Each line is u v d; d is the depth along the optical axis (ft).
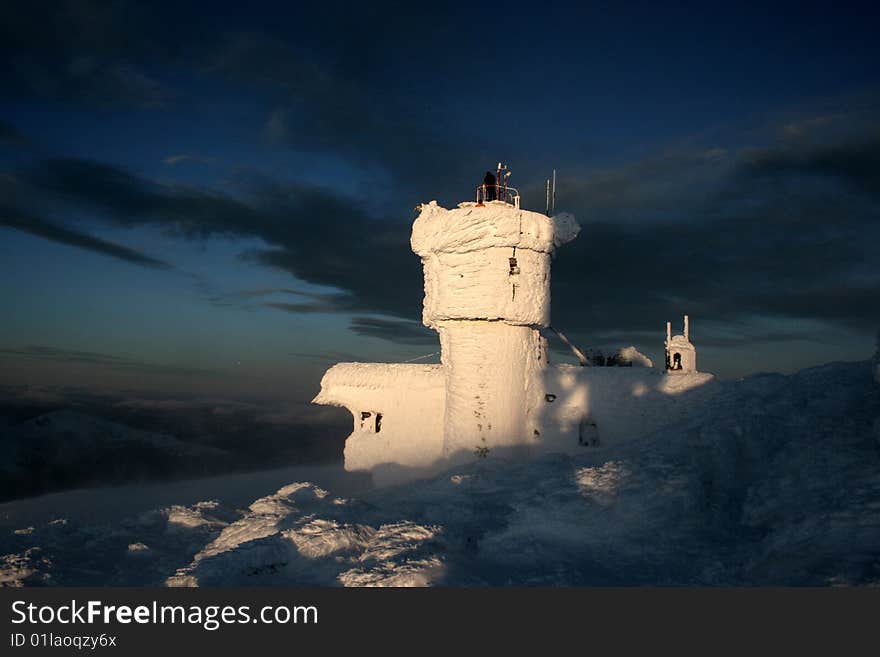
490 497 68.49
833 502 46.44
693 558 48.85
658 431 74.08
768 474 57.93
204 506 73.51
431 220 89.86
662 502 54.75
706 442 62.49
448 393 91.91
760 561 44.34
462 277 86.99
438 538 53.31
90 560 56.24
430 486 75.92
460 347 89.86
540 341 94.27
